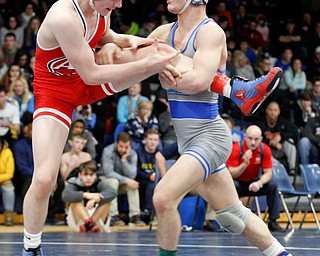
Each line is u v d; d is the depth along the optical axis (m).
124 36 5.87
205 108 5.55
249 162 12.15
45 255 7.52
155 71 5.42
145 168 13.91
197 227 12.66
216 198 5.70
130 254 7.66
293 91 17.91
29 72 15.52
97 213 12.27
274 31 20.52
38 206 5.59
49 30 5.41
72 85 5.67
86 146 13.84
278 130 15.85
